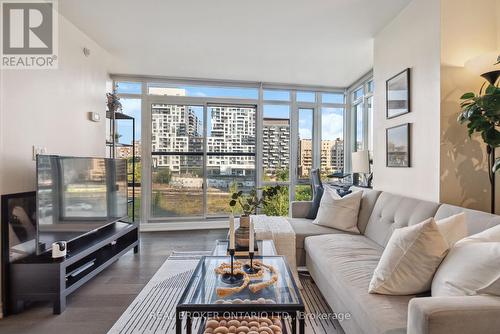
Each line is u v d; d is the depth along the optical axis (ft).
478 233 4.68
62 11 8.75
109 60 12.96
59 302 6.62
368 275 5.44
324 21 9.40
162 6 8.57
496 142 6.01
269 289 4.85
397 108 8.86
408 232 4.72
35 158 7.52
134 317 6.41
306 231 8.96
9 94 6.92
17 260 6.85
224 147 16.51
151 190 15.81
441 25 7.03
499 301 3.25
